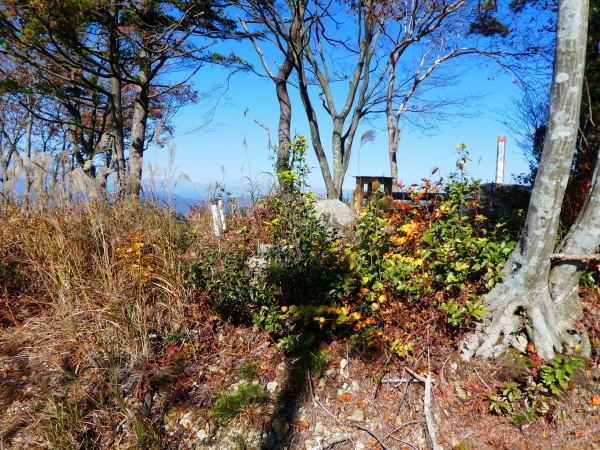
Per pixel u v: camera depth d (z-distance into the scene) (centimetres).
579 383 343
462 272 394
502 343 382
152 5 1252
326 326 404
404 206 476
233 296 433
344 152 1191
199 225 632
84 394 338
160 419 337
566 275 374
